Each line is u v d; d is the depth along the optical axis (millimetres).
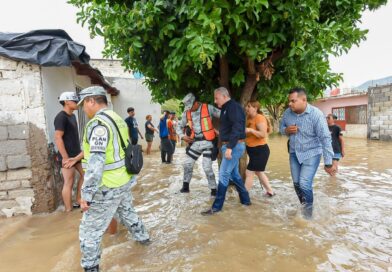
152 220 4090
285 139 18609
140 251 3129
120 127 2818
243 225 3738
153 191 5781
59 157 4777
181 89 5523
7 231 3879
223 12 3457
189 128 5273
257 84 5145
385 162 8906
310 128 3861
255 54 3816
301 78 5188
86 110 2883
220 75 5129
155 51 4441
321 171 7516
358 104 19469
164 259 2938
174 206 4664
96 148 2523
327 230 3545
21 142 4500
